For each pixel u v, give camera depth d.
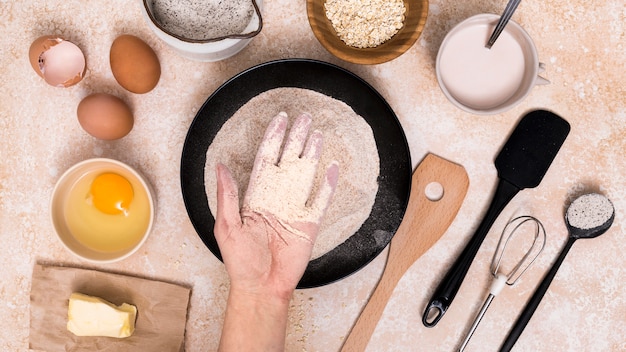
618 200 0.90
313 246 0.85
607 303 0.90
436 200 0.89
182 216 0.90
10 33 0.90
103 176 0.86
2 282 0.90
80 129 0.90
